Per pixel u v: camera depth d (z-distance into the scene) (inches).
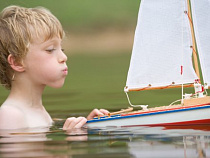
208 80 278.4
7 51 269.3
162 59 283.7
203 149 195.3
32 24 268.1
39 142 218.8
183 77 281.3
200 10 280.2
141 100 457.4
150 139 221.6
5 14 276.1
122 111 276.8
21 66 270.2
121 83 624.7
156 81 284.5
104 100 470.3
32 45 268.1
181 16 281.7
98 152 191.3
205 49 280.1
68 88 590.6
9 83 279.4
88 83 632.4
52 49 272.5
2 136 239.6
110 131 250.2
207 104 264.5
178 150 194.4
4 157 184.4
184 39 281.7
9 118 263.7
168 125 265.4
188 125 263.3
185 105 270.1
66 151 194.1
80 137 231.9
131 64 284.5
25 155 187.3
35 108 284.0
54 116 357.7
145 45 284.5
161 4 283.4
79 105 435.8
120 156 183.9
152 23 284.4
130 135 234.7
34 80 275.1
